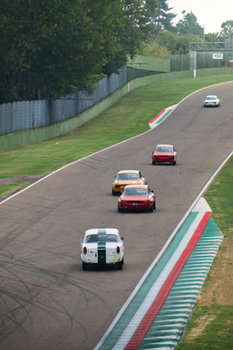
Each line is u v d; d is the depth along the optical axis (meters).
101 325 67.62
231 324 68.00
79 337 63.94
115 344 61.94
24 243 110.31
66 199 152.88
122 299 77.25
